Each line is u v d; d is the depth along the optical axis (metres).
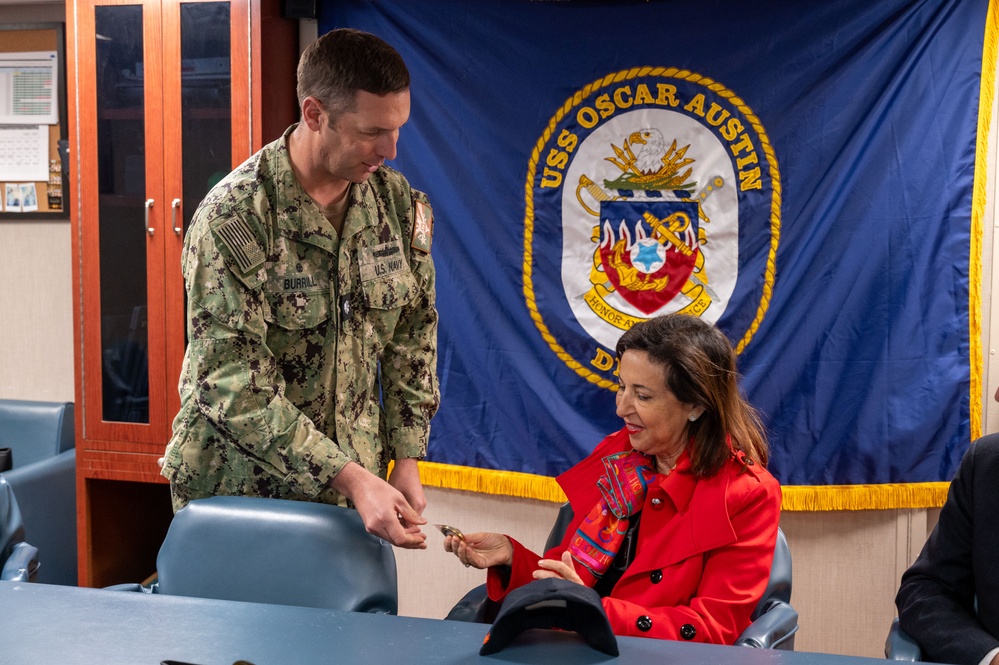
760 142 2.69
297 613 1.22
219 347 1.50
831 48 2.64
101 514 3.01
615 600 1.46
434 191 2.88
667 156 2.75
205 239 1.50
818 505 2.73
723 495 1.57
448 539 1.56
